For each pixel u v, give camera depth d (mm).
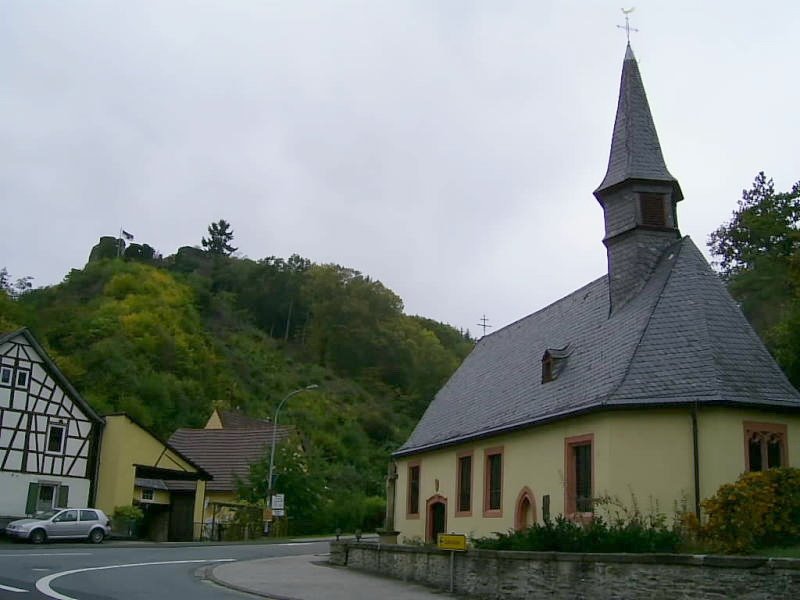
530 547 17953
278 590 18172
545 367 27562
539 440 25406
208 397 76812
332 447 72938
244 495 47406
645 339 23094
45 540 32438
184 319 87250
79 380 67000
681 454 21016
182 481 43531
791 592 12898
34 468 37656
